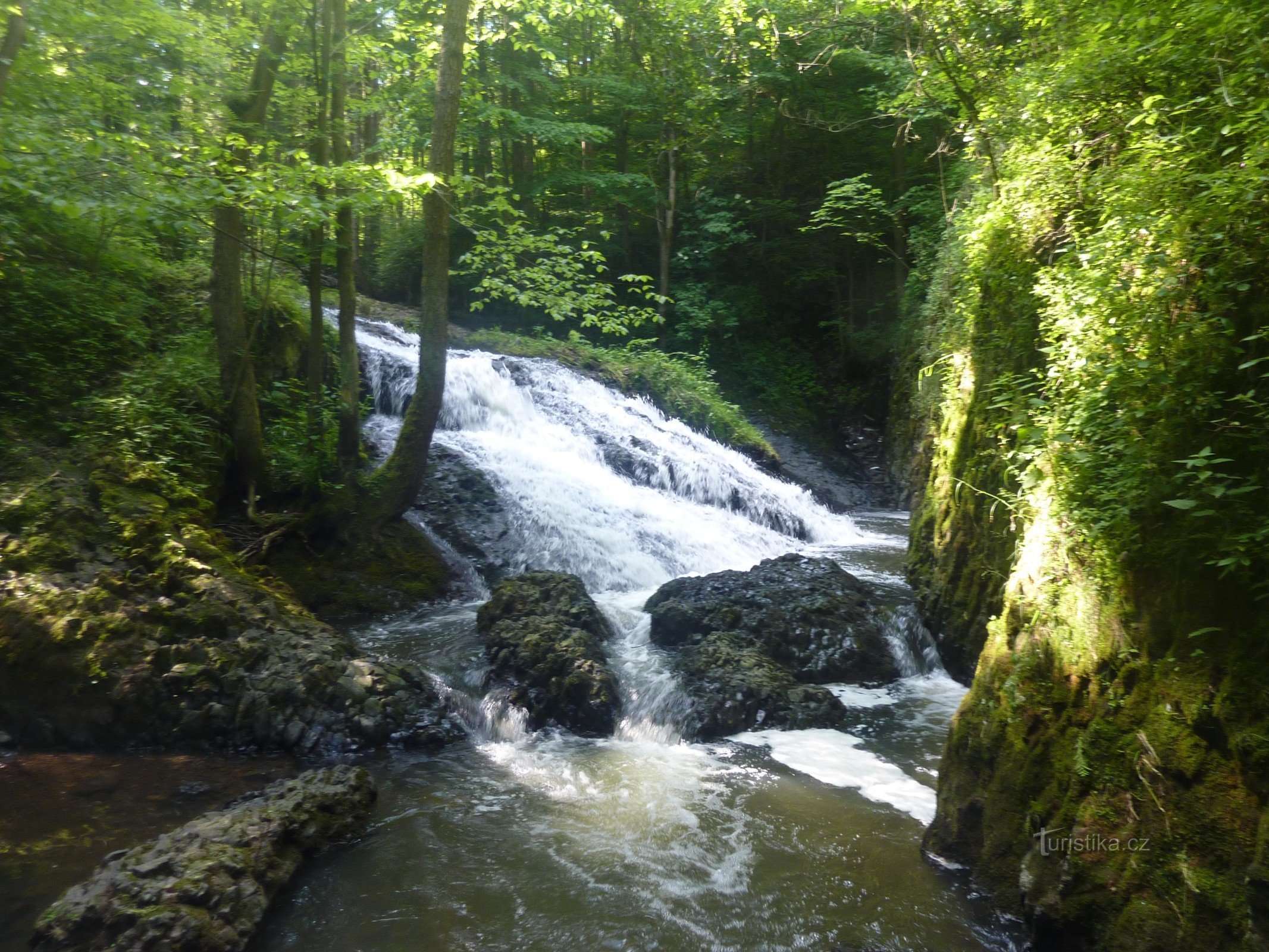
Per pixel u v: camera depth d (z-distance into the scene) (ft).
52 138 23.13
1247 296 11.77
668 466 47.29
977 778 15.43
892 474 64.13
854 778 20.08
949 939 13.57
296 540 32.07
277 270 43.06
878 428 72.59
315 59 31.94
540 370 53.98
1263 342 11.34
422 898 14.87
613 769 20.51
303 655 22.63
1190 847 10.64
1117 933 11.23
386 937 13.76
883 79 69.72
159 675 21.07
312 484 33.35
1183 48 15.72
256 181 24.80
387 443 40.83
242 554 28.99
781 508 49.62
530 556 36.17
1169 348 12.57
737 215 80.07
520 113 70.95
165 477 27.30
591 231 80.07
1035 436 14.71
